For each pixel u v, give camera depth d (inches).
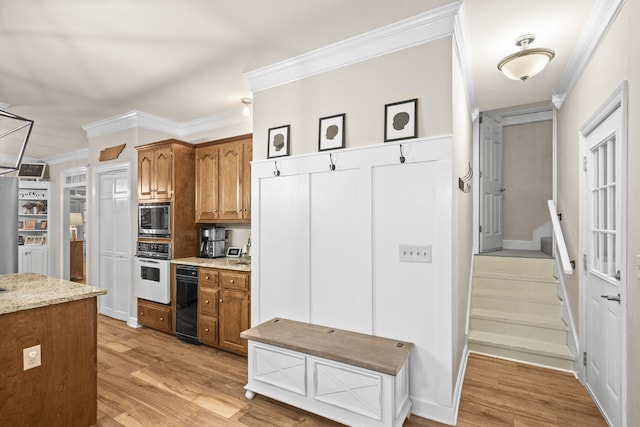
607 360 84.5
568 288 125.3
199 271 137.2
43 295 77.5
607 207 86.9
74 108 156.7
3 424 68.4
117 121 170.1
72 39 97.3
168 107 156.1
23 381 71.4
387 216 92.9
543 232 189.6
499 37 95.0
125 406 92.4
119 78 124.3
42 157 273.6
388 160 91.9
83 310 81.6
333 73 103.1
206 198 154.9
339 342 89.7
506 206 199.2
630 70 70.4
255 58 109.7
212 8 83.7
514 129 197.6
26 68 115.5
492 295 137.8
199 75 122.1
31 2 80.4
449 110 85.0
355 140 98.4
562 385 101.6
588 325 100.2
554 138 154.2
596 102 93.2
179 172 153.6
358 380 79.9
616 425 77.6
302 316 107.3
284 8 84.0
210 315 133.2
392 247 92.1
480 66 112.6
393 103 92.1
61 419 77.0
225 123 166.9
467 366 114.1
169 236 151.5
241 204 142.8
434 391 86.3
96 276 183.0
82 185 247.0
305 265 106.6
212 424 84.5
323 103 104.9
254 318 118.1
